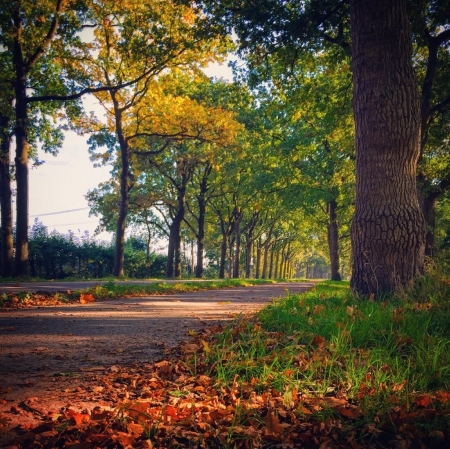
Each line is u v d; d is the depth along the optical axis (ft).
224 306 31.45
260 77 51.19
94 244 121.39
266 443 8.51
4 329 19.42
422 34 49.65
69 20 67.67
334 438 8.69
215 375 12.44
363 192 25.40
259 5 41.22
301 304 22.58
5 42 66.49
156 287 48.67
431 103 58.75
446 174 66.54
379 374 11.37
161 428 8.52
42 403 9.91
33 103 82.43
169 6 64.54
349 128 65.26
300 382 11.44
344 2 39.93
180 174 121.08
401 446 8.68
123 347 16.15
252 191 118.93
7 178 74.33
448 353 12.95
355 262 25.48
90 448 7.64
